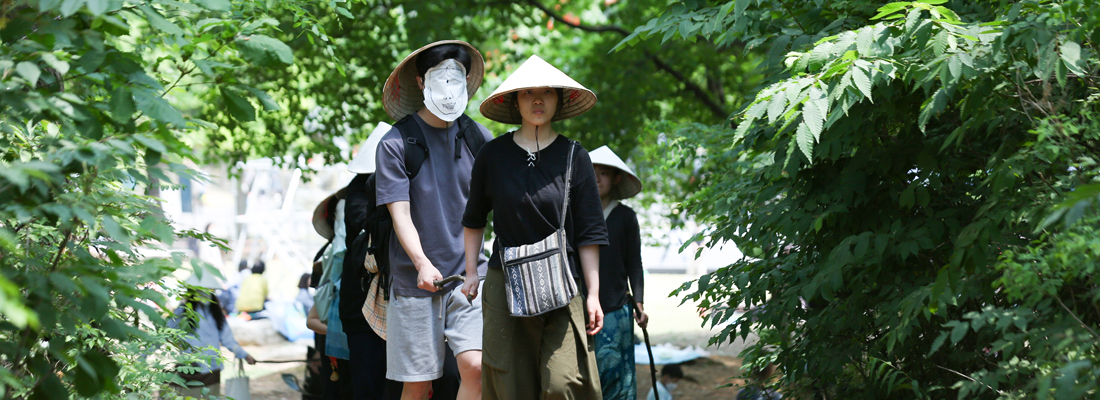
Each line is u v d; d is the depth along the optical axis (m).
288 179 18.09
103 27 1.91
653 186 8.34
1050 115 2.38
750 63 10.61
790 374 3.46
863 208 3.22
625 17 10.49
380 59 9.06
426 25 8.98
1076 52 2.21
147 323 2.96
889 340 2.67
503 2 10.09
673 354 7.88
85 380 1.90
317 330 4.82
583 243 3.19
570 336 3.16
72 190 1.99
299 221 17.20
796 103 2.45
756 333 4.00
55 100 1.76
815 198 3.20
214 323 5.25
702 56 10.23
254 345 9.45
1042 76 2.34
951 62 2.35
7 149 2.03
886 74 2.54
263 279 10.22
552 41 12.26
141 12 1.93
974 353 2.86
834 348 3.28
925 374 3.09
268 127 8.48
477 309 3.65
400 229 3.47
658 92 10.49
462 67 3.66
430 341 3.61
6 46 1.79
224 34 2.28
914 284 3.03
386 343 3.84
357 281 4.07
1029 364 2.22
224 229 18.20
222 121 7.82
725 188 4.29
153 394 2.84
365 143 4.19
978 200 2.99
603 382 4.38
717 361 8.12
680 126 5.57
